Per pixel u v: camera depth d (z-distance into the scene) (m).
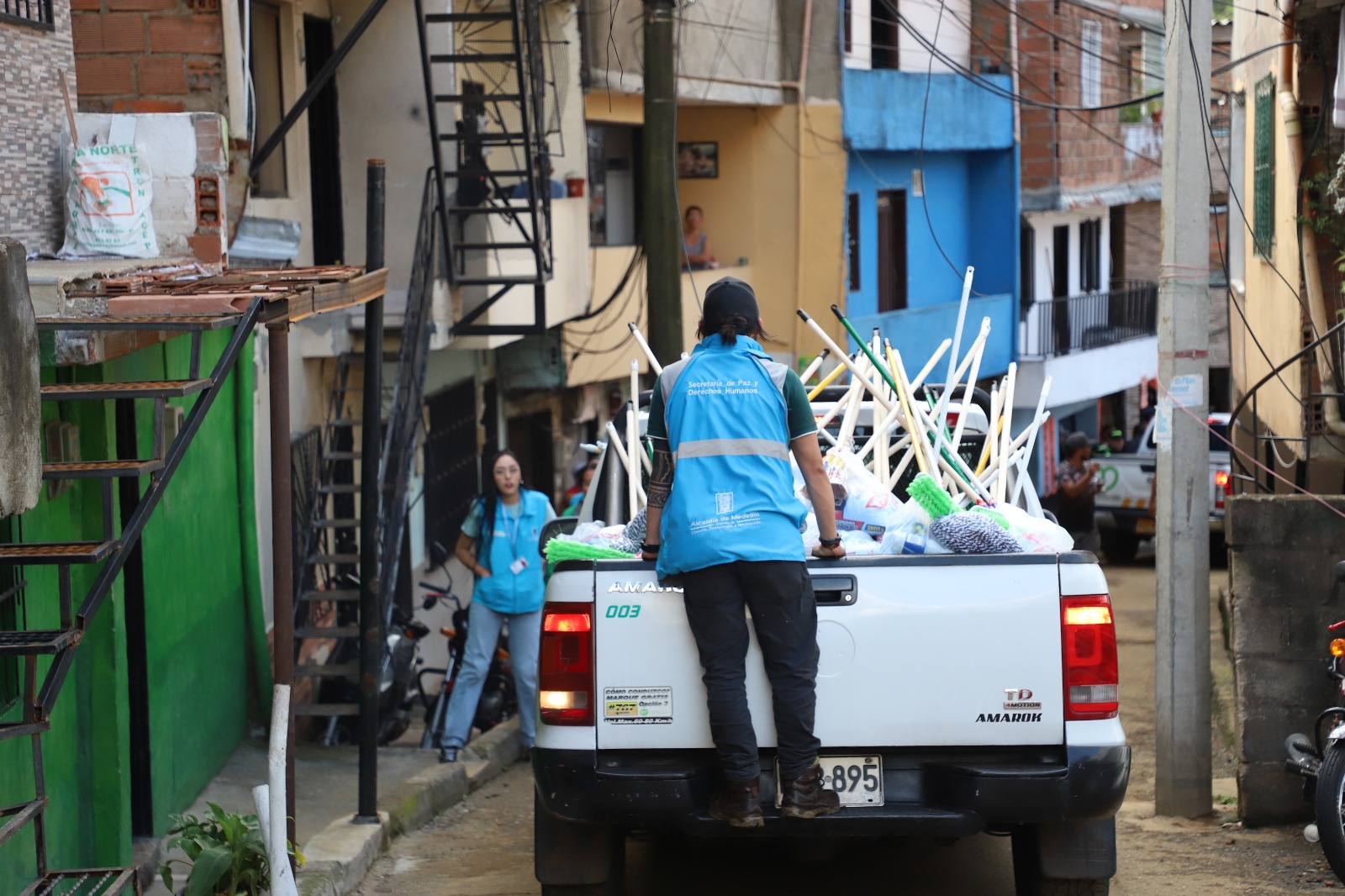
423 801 11.41
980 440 9.91
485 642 13.37
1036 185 39.84
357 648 13.93
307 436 15.61
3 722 7.04
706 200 32.34
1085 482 21.77
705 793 7.00
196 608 11.34
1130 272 49.03
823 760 6.97
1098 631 6.92
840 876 9.13
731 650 6.81
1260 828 10.22
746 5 30.14
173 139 9.95
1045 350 40.94
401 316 17.34
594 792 6.95
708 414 6.93
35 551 5.80
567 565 7.06
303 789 11.57
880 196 34.84
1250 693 10.22
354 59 17.84
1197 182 10.53
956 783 6.91
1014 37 38.19
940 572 6.93
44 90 9.57
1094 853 7.33
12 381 5.31
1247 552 10.23
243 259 13.80
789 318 32.09
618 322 27.45
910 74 34.44
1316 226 15.38
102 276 7.55
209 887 7.84
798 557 6.77
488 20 18.30
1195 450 10.55
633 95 27.61
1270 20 19.00
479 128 19.80
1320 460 15.27
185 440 6.38
